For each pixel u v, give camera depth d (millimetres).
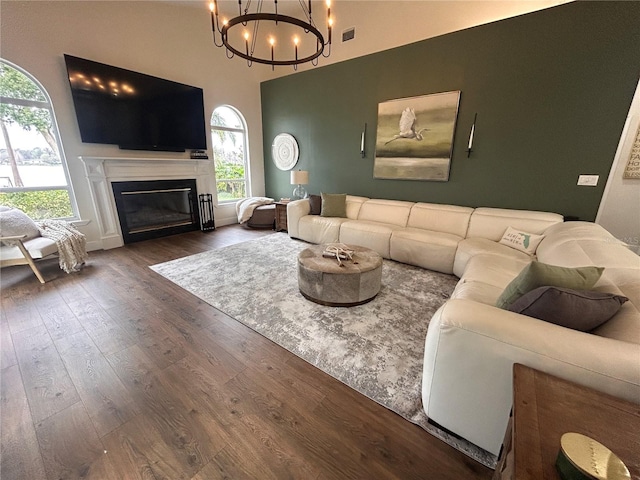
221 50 4848
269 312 2301
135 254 3705
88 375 1624
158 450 1212
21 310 2303
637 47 2492
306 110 5020
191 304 2432
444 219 3455
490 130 3354
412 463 1169
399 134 3996
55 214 3553
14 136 3186
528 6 3268
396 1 4051
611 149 2758
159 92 4094
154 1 3963
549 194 3152
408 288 2758
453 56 3424
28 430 1289
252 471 1136
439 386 1207
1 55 2918
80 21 3369
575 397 795
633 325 1001
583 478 517
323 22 4777
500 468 875
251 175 5805
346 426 1330
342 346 1889
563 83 2855
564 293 1074
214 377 1626
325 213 4223
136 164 4102
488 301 1655
